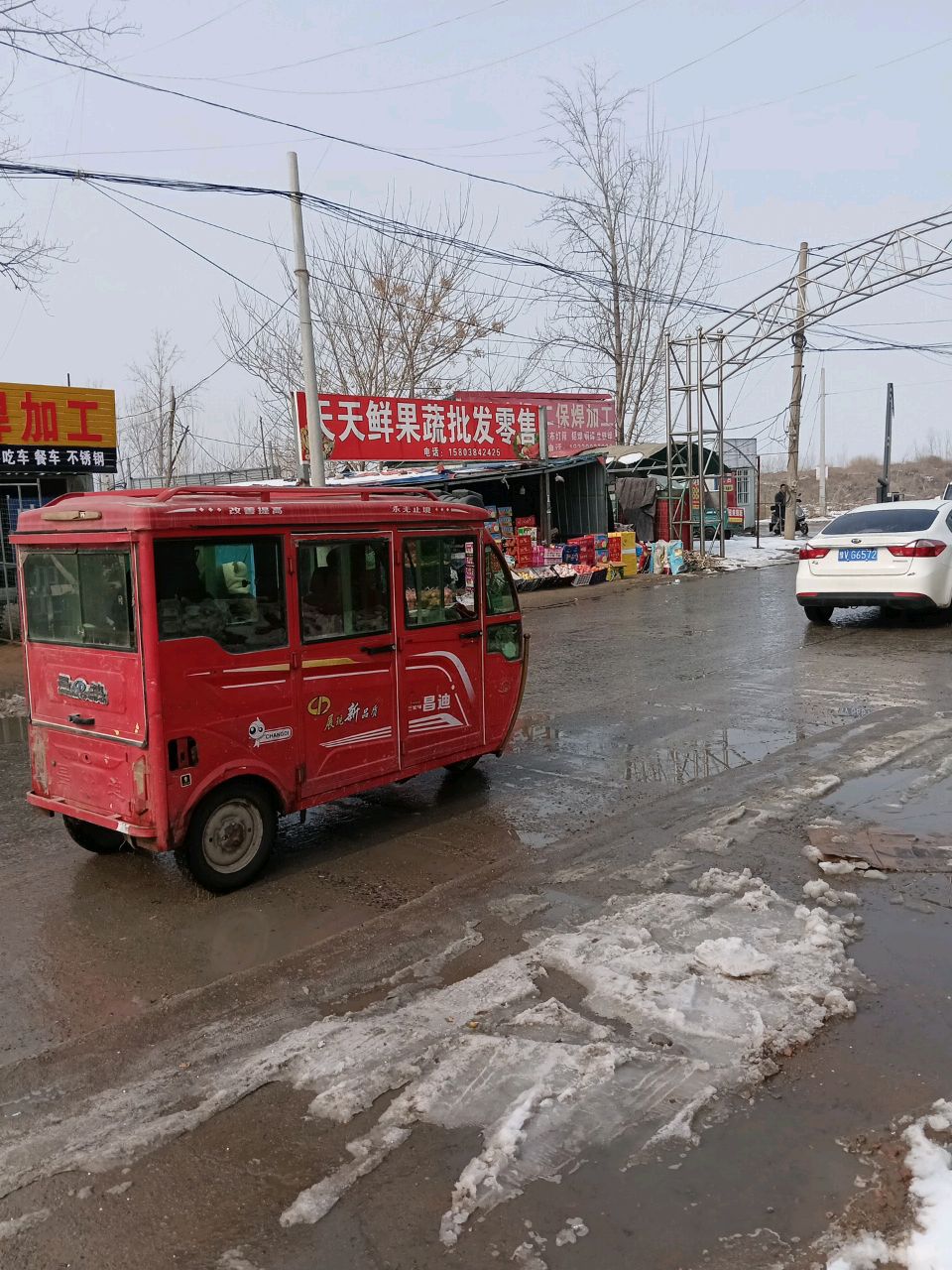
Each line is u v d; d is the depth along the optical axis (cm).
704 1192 275
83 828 562
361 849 570
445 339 3044
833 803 602
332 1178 287
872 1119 303
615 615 1608
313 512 533
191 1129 313
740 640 1268
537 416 2209
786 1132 298
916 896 464
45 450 1508
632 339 3338
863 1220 261
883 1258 248
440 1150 297
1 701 1070
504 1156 290
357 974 414
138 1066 353
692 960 402
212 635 489
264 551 512
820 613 1355
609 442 3041
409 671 598
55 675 519
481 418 2103
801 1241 255
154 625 465
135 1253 263
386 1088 328
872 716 821
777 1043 343
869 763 678
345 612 559
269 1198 281
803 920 438
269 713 517
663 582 2127
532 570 2075
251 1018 382
